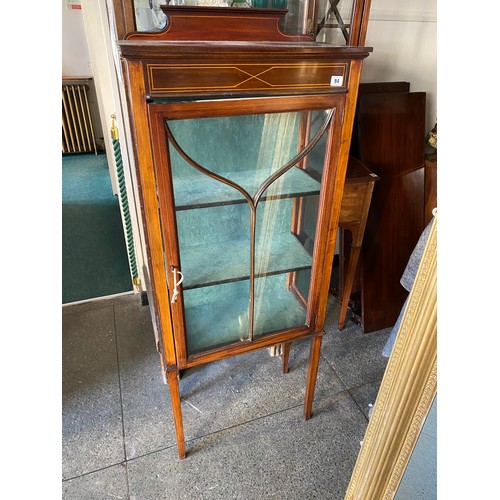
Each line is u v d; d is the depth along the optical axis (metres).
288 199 0.89
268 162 0.81
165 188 0.73
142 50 0.59
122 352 1.52
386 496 0.74
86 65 3.48
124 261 2.13
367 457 0.76
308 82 0.72
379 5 1.44
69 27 3.29
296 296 1.05
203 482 1.09
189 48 0.61
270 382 1.41
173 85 0.64
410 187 1.57
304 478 1.10
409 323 0.59
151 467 1.12
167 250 0.79
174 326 0.90
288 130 0.78
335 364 1.49
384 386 0.69
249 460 1.15
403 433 0.65
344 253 1.66
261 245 0.93
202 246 0.87
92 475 1.10
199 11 0.66
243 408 1.31
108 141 2.55
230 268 0.92
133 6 0.63
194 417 1.27
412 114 1.50
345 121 0.78
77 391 1.36
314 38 0.76
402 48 1.56
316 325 1.06
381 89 1.50
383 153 1.48
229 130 0.73
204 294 0.95
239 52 0.64
